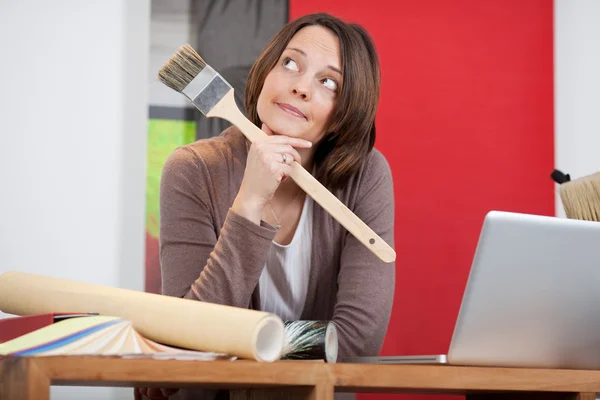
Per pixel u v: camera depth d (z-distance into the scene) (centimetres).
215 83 150
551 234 127
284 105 166
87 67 279
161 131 275
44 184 274
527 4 303
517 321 131
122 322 109
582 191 172
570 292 132
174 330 117
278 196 174
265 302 175
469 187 293
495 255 124
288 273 174
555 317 134
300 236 173
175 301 119
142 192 277
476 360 132
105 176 276
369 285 169
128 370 99
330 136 174
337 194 179
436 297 287
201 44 278
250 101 177
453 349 129
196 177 171
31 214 272
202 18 279
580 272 131
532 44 302
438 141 293
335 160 174
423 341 284
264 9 282
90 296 125
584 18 309
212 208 172
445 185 292
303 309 179
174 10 278
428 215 289
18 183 273
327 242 175
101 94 279
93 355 100
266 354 113
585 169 304
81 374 97
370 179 180
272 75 168
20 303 133
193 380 102
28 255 271
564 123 304
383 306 169
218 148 177
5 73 276
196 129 276
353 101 168
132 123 279
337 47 168
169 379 101
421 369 118
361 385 114
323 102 166
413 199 289
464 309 126
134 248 275
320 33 169
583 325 137
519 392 146
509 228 123
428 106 293
